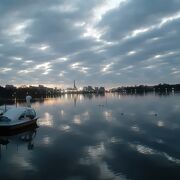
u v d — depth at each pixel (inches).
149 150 1229.7
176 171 954.1
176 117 2343.8
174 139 1437.0
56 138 1574.8
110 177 914.1
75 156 1165.7
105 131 1753.2
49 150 1284.4
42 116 2790.4
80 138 1550.2
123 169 985.5
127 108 3499.0
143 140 1438.2
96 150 1258.0
